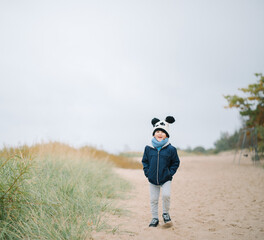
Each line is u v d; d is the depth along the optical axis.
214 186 8.41
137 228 4.05
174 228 4.04
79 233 3.54
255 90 16.86
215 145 31.59
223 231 3.92
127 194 6.86
